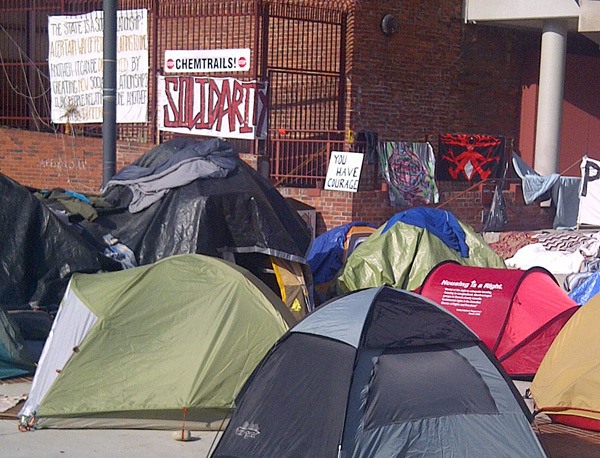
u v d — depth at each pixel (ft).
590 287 40.86
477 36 67.15
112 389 25.82
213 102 55.67
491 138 62.75
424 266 40.01
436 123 64.54
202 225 37.01
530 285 33.45
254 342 26.32
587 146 79.77
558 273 51.08
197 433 25.85
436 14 63.77
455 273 34.58
